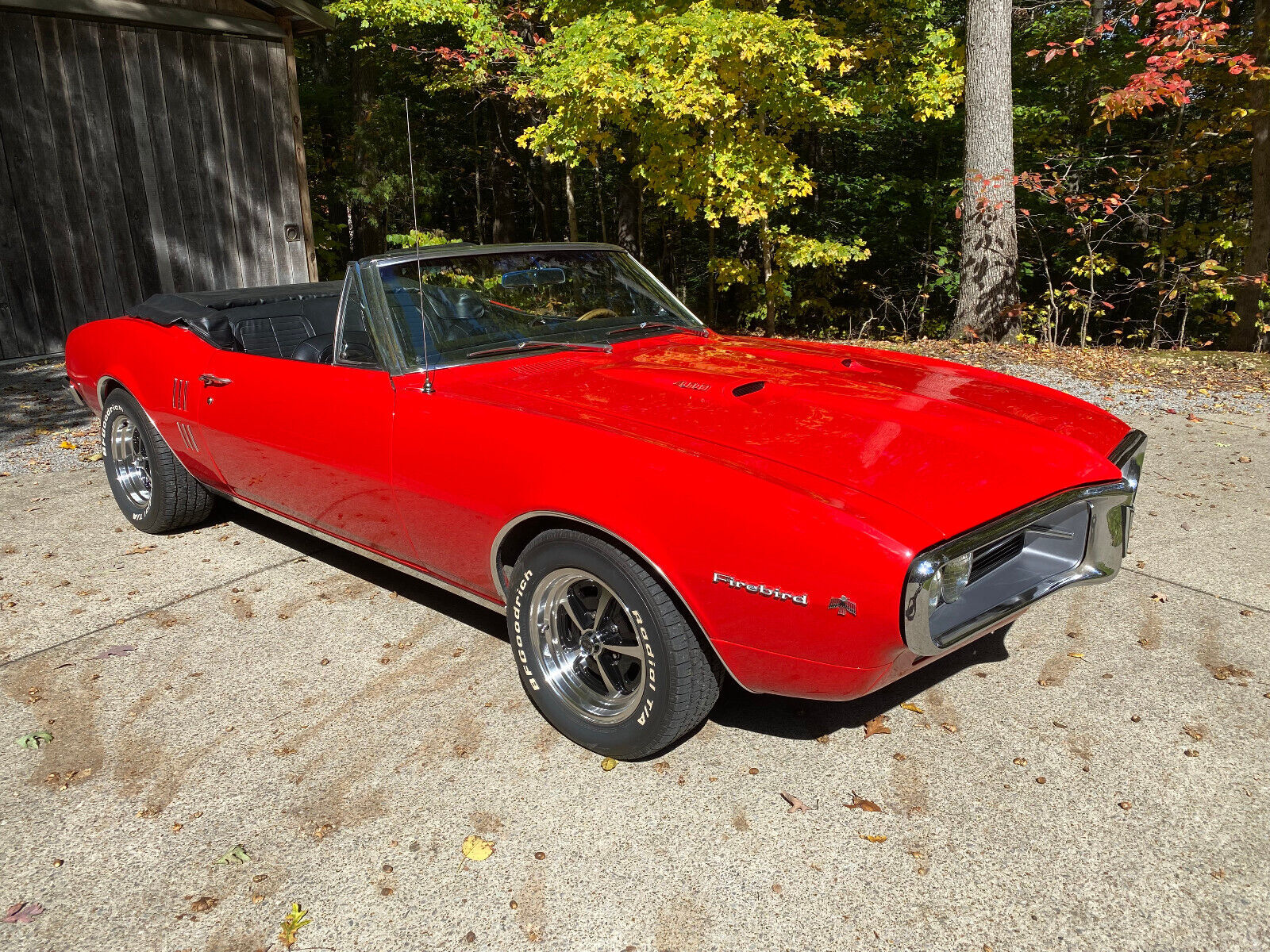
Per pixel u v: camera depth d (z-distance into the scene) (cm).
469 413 296
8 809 262
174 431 432
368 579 418
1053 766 271
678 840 244
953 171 1897
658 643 253
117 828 254
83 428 689
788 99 1017
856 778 268
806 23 931
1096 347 1038
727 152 996
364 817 256
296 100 1052
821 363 349
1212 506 493
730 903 221
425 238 1438
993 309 1138
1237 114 1152
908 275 1994
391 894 227
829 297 1902
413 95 2033
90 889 231
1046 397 325
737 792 263
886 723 297
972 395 314
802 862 234
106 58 902
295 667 339
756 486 234
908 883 226
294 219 1075
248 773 277
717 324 2172
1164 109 1505
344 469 344
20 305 883
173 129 959
